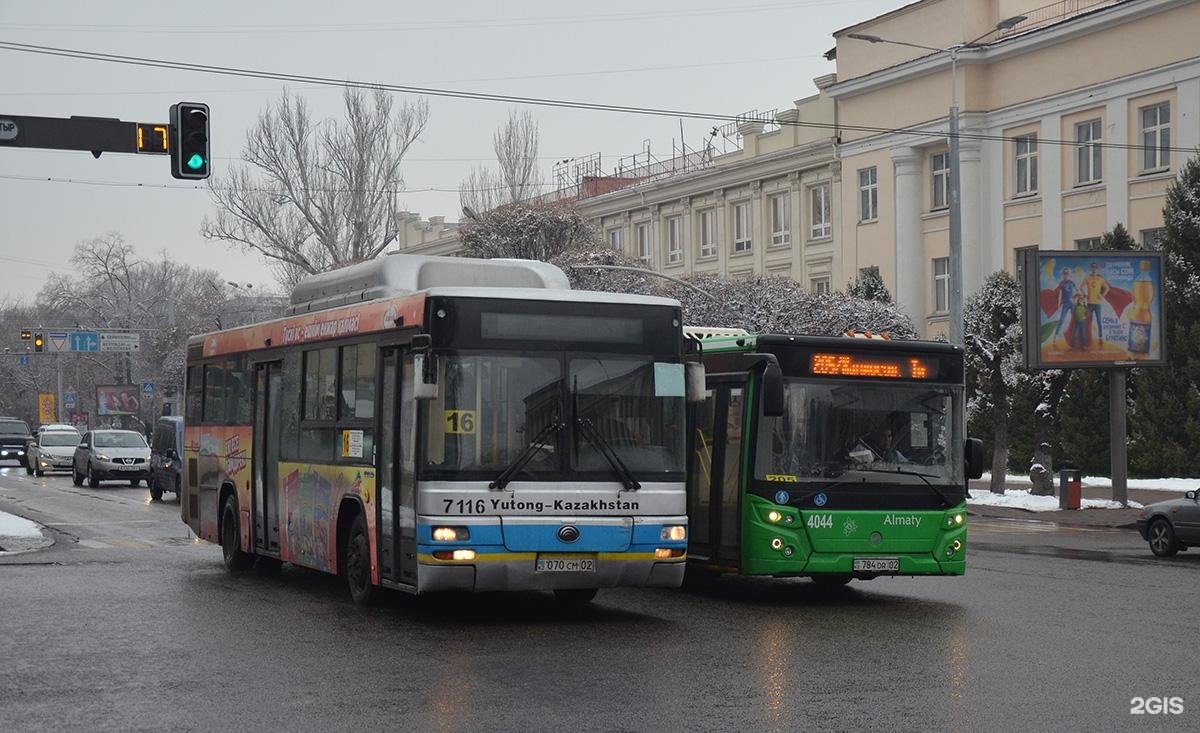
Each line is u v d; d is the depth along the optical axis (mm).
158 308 111938
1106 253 35406
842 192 60031
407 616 14867
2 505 37281
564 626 14133
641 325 14234
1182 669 11398
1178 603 16062
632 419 14070
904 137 56281
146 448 48750
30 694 10430
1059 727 9141
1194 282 42688
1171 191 43406
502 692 10406
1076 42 50219
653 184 72125
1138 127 48219
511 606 15867
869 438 16141
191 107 23531
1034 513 35156
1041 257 35156
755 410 16000
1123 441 36000
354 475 15344
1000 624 14258
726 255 67625
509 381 13727
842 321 43156
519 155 72625
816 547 15789
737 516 16125
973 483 47656
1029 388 48938
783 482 15852
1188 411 42531
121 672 11367
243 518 19109
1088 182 50156
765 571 15773
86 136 23078
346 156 66625
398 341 14312
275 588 17562
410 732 9047
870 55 58594
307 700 10125
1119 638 13195
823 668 11469
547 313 13906
